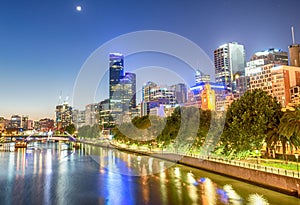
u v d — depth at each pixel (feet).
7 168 306.76
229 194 166.50
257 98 225.97
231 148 226.17
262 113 212.84
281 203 144.56
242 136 211.61
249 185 185.98
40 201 167.02
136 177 236.02
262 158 229.66
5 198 174.09
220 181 201.77
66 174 262.47
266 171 177.06
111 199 168.55
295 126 175.52
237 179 202.28
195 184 198.39
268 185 171.73
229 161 229.45
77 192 187.21
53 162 362.53
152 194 175.42
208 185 191.83
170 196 169.17
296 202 144.56
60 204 160.56
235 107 244.01
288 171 173.17
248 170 190.70
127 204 157.48
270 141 205.77
